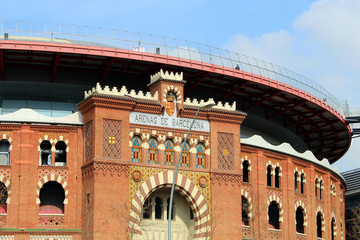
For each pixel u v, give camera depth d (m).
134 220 57.03
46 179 58.94
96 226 55.47
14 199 58.09
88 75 70.50
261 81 73.81
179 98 61.22
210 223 60.47
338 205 83.75
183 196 61.34
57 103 67.94
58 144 61.19
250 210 66.62
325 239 77.12
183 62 68.75
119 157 57.44
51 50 63.88
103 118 57.53
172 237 60.94
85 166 58.34
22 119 59.31
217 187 61.28
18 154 58.88
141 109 59.34
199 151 61.62
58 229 57.94
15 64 67.88
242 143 66.88
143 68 69.81
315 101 80.38
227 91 76.12
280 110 82.25
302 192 75.06
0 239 56.38
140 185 58.00
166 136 60.09
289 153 71.94
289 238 70.12
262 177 68.31
